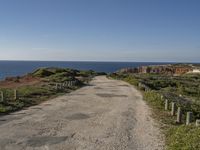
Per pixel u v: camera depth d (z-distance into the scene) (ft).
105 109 72.49
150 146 39.50
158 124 54.90
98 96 104.17
